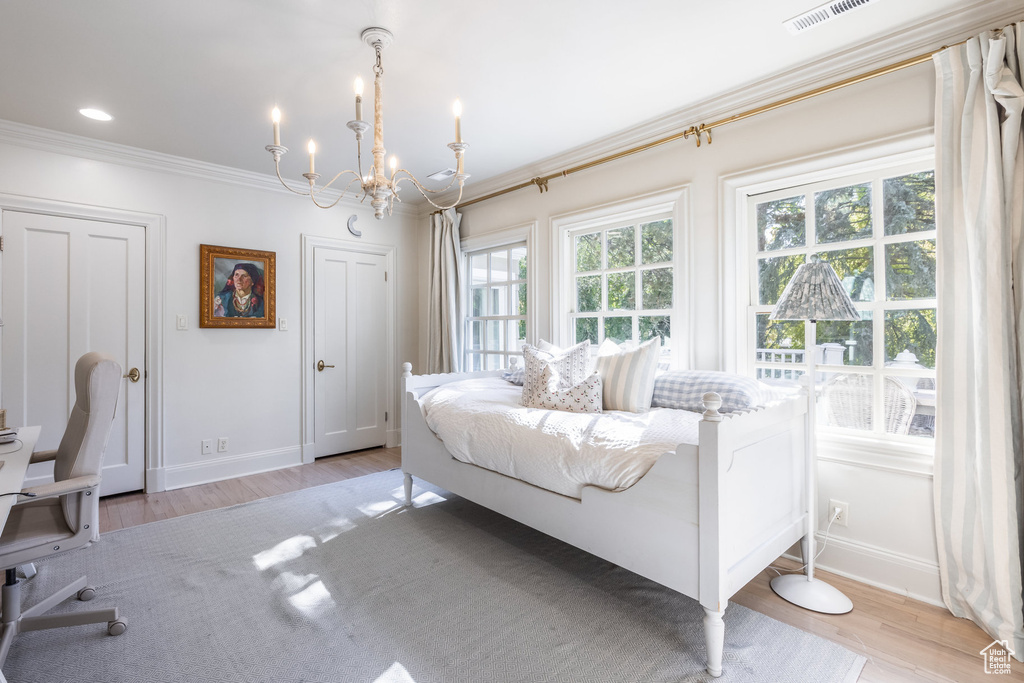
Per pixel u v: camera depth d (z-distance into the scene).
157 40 2.04
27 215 2.95
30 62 2.20
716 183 2.62
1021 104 1.67
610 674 1.55
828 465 2.21
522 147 3.25
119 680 1.52
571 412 2.44
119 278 3.26
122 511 2.98
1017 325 1.71
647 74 2.33
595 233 3.33
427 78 2.36
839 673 1.55
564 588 2.08
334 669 1.58
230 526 2.74
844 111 2.18
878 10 1.85
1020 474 1.71
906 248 2.09
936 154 1.87
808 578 2.07
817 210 2.34
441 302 4.38
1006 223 1.70
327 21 1.92
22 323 2.95
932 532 1.95
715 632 1.54
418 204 4.61
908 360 2.10
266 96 2.53
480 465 2.48
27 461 1.77
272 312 3.87
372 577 2.17
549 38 2.04
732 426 1.60
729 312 2.56
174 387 3.46
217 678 1.53
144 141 3.13
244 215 3.76
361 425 4.46
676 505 1.63
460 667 1.59
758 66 2.26
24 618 1.69
